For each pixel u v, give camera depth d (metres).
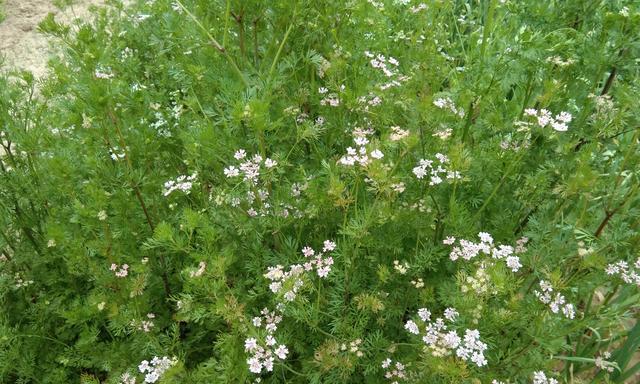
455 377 0.21
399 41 0.40
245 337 0.25
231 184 0.29
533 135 0.31
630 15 0.29
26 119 0.33
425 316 0.25
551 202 0.31
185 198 0.32
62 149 0.31
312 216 0.27
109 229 0.29
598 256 0.23
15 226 0.34
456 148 0.25
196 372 0.24
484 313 0.23
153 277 0.30
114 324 0.27
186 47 0.33
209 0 0.32
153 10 0.39
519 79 0.32
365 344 0.27
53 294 0.33
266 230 0.27
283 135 0.31
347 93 0.28
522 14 0.35
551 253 0.26
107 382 0.29
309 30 0.33
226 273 0.29
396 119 0.32
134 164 0.31
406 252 0.29
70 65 0.38
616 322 0.28
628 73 0.34
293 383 0.28
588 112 0.31
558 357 0.29
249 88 0.29
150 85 0.38
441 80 0.34
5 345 0.30
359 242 0.25
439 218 0.28
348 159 0.23
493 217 0.31
